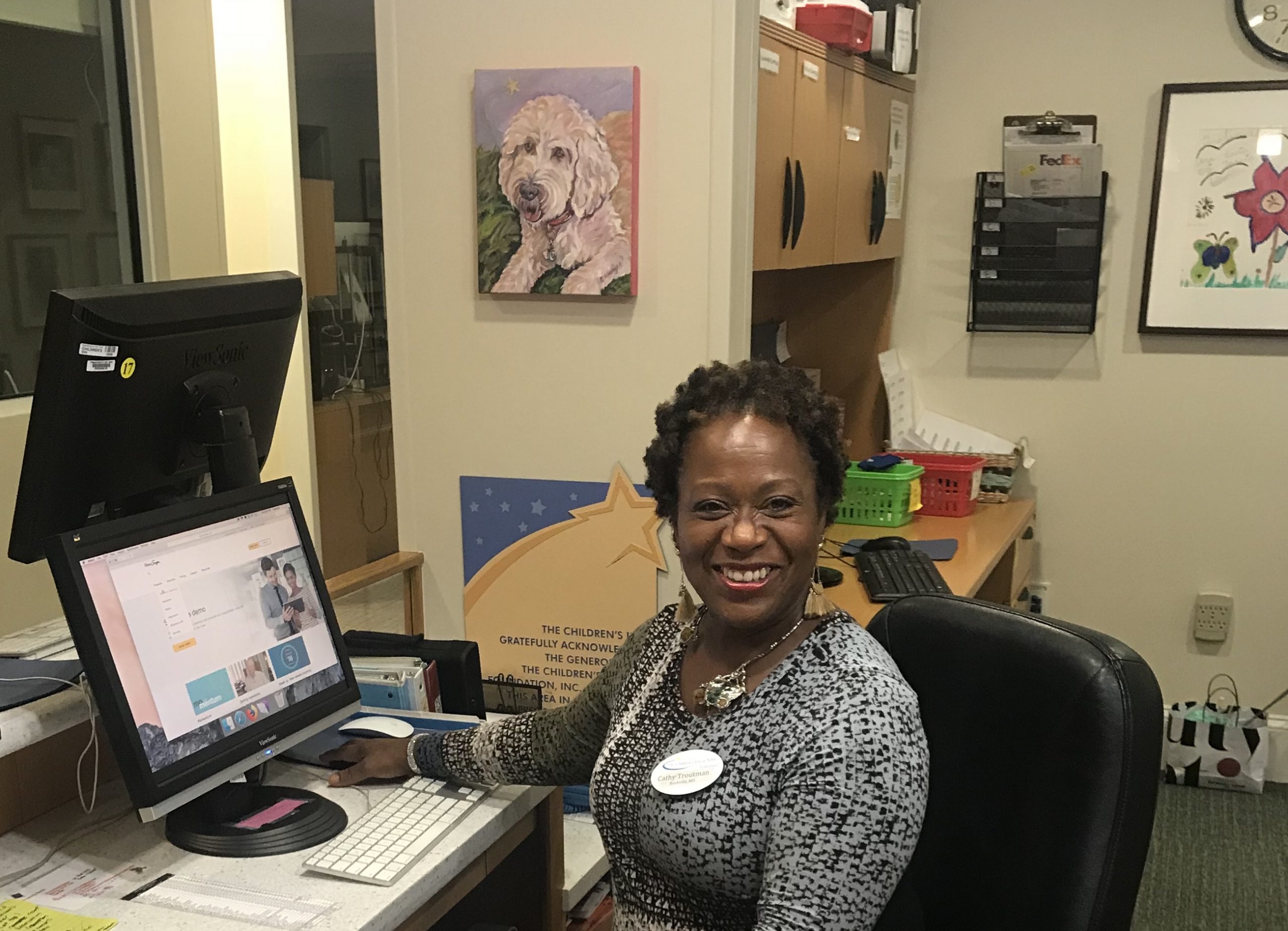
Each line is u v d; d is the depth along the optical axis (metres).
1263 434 3.46
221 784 1.40
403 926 1.36
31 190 2.81
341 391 4.16
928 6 3.56
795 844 1.07
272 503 1.55
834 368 3.84
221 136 3.13
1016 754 1.21
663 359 2.07
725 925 1.18
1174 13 3.35
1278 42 3.27
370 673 1.81
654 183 2.02
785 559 1.19
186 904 1.29
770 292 3.72
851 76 2.87
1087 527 3.67
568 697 2.23
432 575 2.29
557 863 1.69
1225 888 2.89
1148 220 3.46
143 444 1.50
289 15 3.04
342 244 4.18
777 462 1.18
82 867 1.37
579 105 2.01
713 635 1.27
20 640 1.63
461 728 1.70
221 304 1.55
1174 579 3.61
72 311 1.33
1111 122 3.45
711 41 1.95
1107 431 3.60
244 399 1.66
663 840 1.17
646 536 2.13
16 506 1.42
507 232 2.09
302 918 1.26
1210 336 3.46
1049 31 3.47
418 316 2.20
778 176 2.38
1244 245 3.38
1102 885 1.13
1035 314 3.57
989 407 3.71
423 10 2.10
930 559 2.74
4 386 2.81
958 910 1.25
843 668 1.16
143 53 2.87
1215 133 3.35
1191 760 3.46
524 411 2.17
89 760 1.58
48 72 2.80
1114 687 1.15
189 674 1.38
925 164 3.65
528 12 2.04
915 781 1.10
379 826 1.45
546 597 2.21
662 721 1.26
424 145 2.14
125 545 1.33
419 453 2.25
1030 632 1.24
